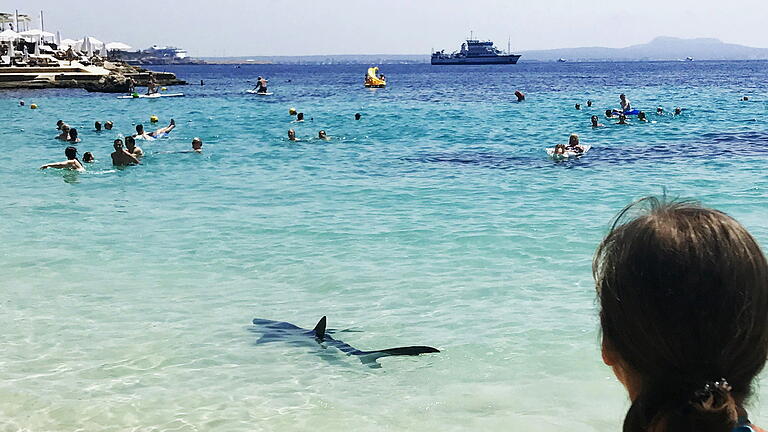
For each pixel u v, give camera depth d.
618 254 1.23
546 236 9.63
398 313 6.95
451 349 6.07
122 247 9.57
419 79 95.94
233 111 36.31
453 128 26.12
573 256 8.66
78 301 7.46
